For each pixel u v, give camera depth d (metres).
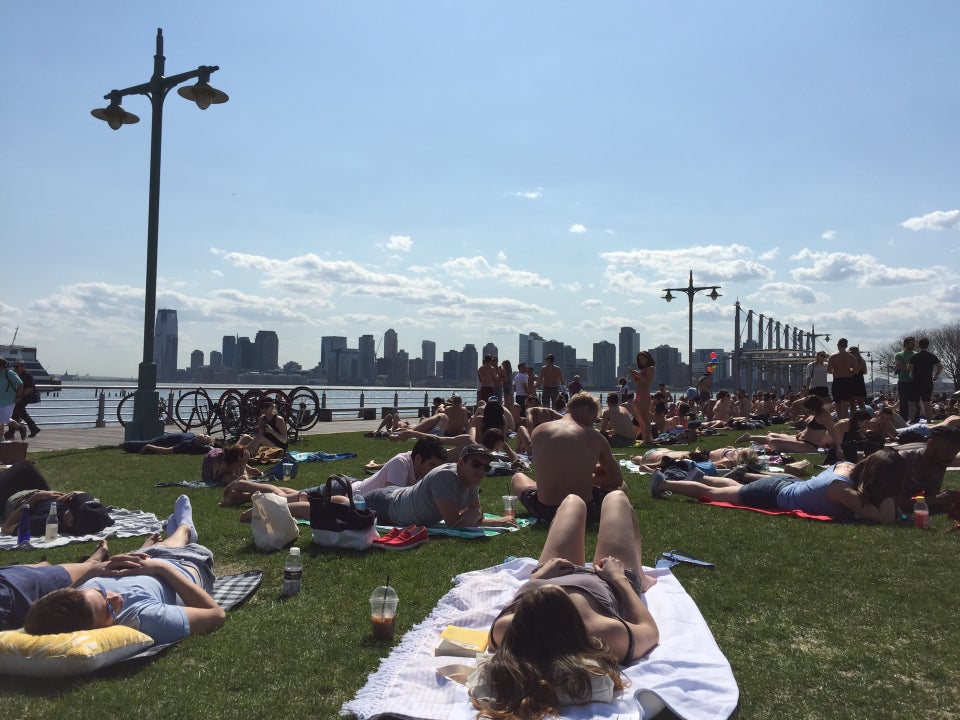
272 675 3.70
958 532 6.86
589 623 3.55
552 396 23.52
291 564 5.09
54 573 4.23
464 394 41.25
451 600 4.74
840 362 18.03
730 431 21.75
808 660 3.88
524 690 3.12
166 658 3.89
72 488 9.65
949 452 7.80
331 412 26.25
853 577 5.38
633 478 10.76
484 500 8.97
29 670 3.53
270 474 10.48
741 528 7.09
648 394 16.98
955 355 81.50
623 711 3.16
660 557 5.97
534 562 5.39
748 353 55.88
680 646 3.92
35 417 21.09
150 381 15.93
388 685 3.49
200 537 6.80
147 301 16.11
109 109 16.38
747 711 3.33
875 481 7.36
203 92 16.00
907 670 3.75
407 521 7.25
